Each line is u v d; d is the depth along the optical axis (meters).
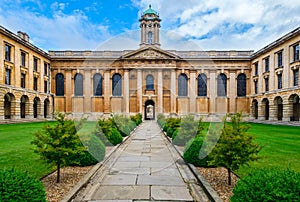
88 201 5.52
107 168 8.24
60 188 6.20
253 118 49.03
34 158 9.83
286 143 14.46
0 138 16.52
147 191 6.15
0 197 3.46
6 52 36.12
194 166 8.27
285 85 37.69
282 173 3.83
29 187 3.86
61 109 49.69
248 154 6.34
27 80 41.34
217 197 5.47
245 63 50.81
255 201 3.58
